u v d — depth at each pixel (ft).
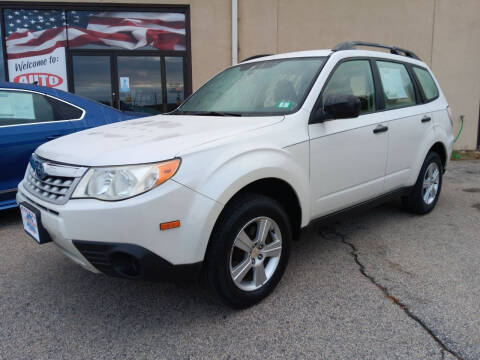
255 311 8.25
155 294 9.08
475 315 7.94
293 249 11.51
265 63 11.56
